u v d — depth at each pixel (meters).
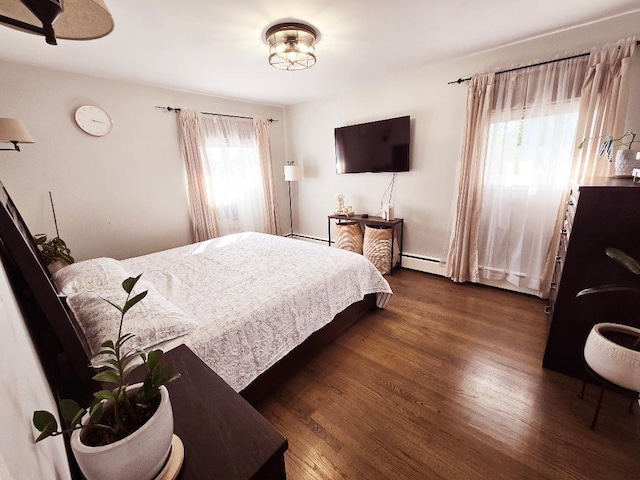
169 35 2.03
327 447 1.33
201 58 2.45
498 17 1.99
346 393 1.65
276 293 1.70
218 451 0.60
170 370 0.58
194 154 3.47
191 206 3.54
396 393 1.64
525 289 2.77
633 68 1.99
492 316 2.42
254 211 4.31
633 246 1.38
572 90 2.24
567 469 1.19
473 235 2.91
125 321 1.19
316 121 4.21
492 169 2.72
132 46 2.16
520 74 2.43
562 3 1.84
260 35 2.10
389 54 2.58
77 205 2.75
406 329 2.28
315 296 1.86
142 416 0.54
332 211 4.41
